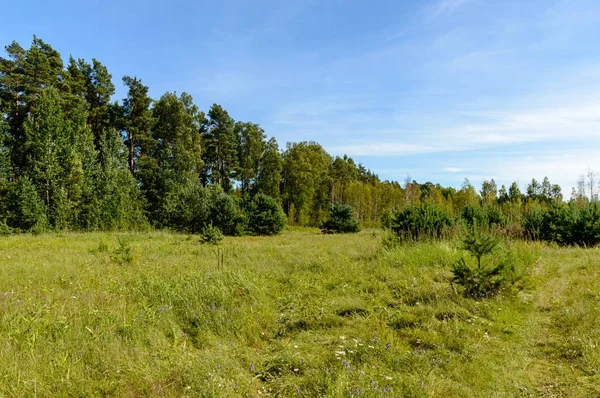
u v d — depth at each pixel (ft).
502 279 20.57
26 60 105.91
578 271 28.04
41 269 29.78
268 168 162.50
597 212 44.73
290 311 19.03
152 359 12.85
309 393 10.61
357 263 32.83
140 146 138.51
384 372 11.81
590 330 14.97
